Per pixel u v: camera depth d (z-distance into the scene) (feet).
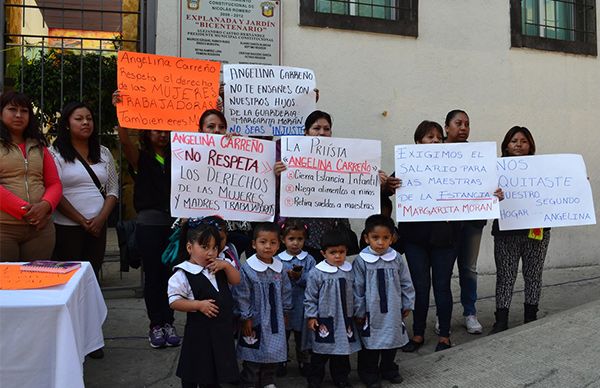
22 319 8.81
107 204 14.60
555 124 24.57
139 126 14.37
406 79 22.15
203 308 10.64
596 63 25.40
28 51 19.97
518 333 14.14
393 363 12.48
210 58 19.36
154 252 14.23
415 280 14.88
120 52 14.49
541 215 15.24
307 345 12.29
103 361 13.65
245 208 13.00
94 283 11.33
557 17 25.31
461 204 14.08
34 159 12.66
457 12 22.95
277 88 15.37
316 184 13.37
